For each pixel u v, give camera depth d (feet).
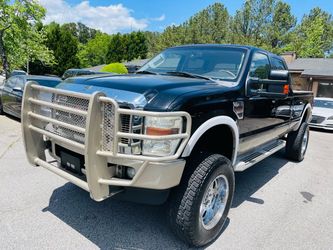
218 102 9.12
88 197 11.91
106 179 7.77
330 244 9.70
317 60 83.46
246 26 126.52
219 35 130.93
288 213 11.75
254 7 125.18
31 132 9.61
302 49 131.44
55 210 10.75
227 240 9.59
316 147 25.26
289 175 16.61
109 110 7.43
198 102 8.26
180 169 7.90
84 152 7.86
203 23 134.21
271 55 14.47
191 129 8.07
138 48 175.42
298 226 10.74
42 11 66.23
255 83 11.57
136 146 7.49
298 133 18.78
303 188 14.64
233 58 11.98
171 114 7.39
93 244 8.90
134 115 7.39
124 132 7.51
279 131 15.55
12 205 10.96
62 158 9.30
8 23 62.18
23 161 15.98
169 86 8.46
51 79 29.07
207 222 9.33
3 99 29.66
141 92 7.93
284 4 123.54
